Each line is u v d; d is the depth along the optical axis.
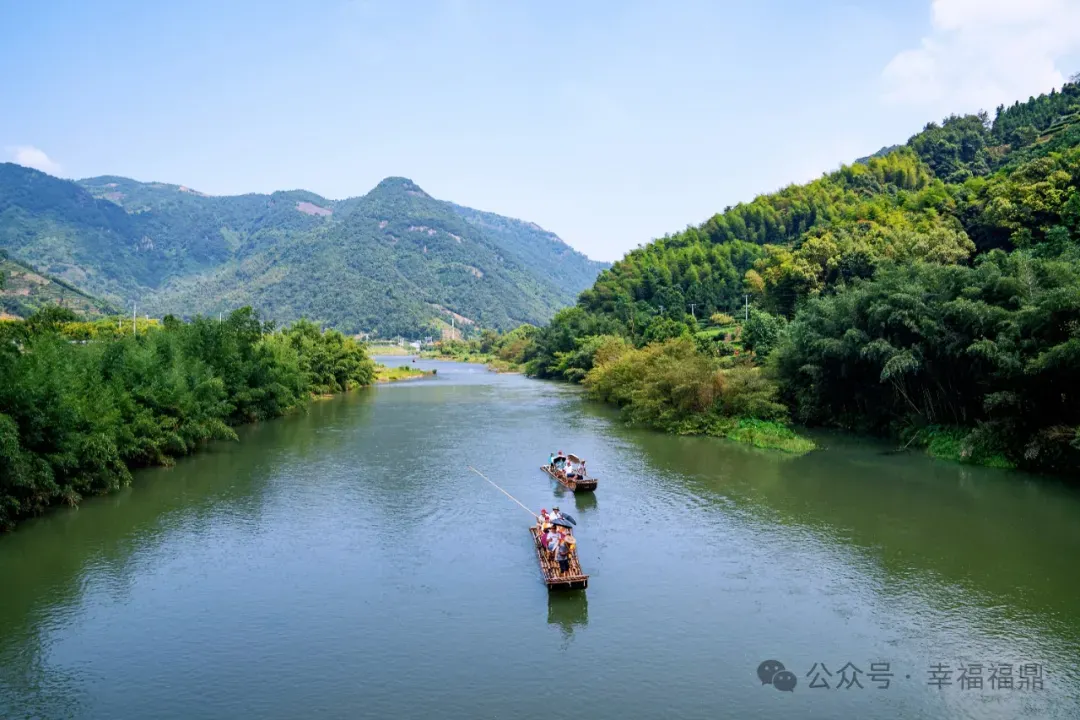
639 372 83.81
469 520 39.06
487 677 22.19
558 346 153.50
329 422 77.75
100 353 53.31
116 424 47.25
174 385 55.22
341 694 21.25
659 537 35.53
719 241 199.38
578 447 60.50
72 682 22.08
